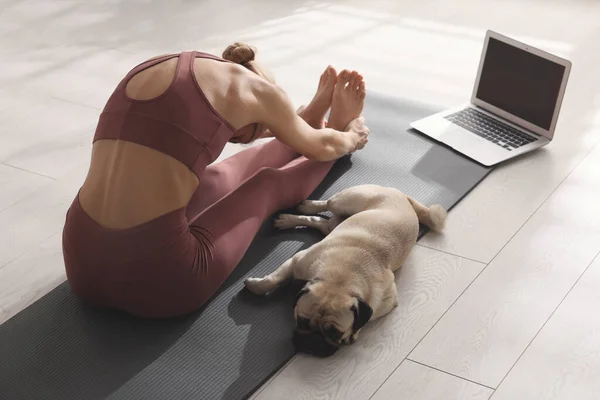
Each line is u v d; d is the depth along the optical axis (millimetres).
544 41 4020
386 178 2865
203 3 4508
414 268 2471
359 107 2875
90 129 3246
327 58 3852
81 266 2145
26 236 2633
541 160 3027
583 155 3061
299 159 2725
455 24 4246
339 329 2066
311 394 2043
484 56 3230
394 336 2225
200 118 2088
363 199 2471
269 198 2451
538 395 2049
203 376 2076
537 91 3072
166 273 2113
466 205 2760
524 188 2855
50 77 3641
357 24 4246
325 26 4215
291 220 2592
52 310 2295
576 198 2805
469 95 3529
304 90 3539
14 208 2768
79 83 3594
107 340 2186
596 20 4270
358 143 2793
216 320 2252
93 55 3855
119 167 2066
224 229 2281
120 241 2066
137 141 2053
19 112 3359
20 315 2279
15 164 3010
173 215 2078
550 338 2223
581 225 2668
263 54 3875
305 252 2275
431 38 4086
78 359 2127
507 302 2344
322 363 2131
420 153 3023
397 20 4297
